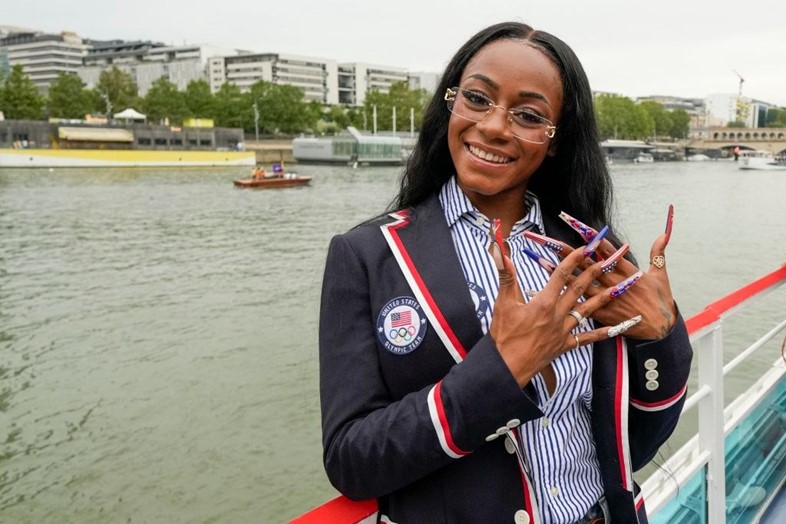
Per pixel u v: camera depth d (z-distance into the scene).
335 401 1.21
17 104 78.56
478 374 1.10
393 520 1.26
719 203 43.59
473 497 1.23
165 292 18.91
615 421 1.34
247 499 7.93
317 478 8.32
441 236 1.29
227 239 28.59
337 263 1.28
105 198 44.12
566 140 1.45
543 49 1.33
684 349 1.36
